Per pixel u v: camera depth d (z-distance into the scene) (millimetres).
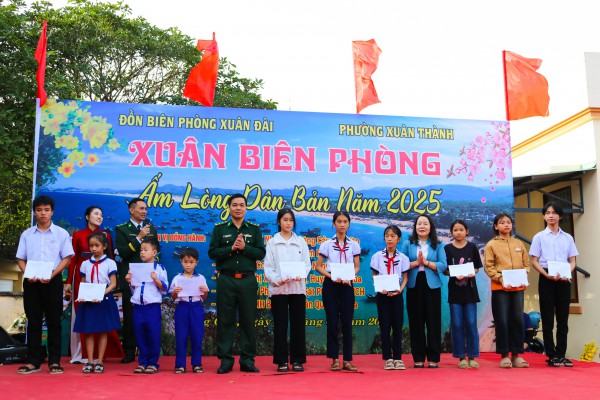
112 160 8711
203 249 8773
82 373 6672
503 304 7430
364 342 8945
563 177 10461
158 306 6914
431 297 7414
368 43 9719
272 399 4926
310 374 6641
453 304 7422
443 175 9484
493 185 9602
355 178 9242
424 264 7461
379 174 9312
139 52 14719
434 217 9359
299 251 7039
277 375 6551
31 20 13797
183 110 8984
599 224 9766
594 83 10070
